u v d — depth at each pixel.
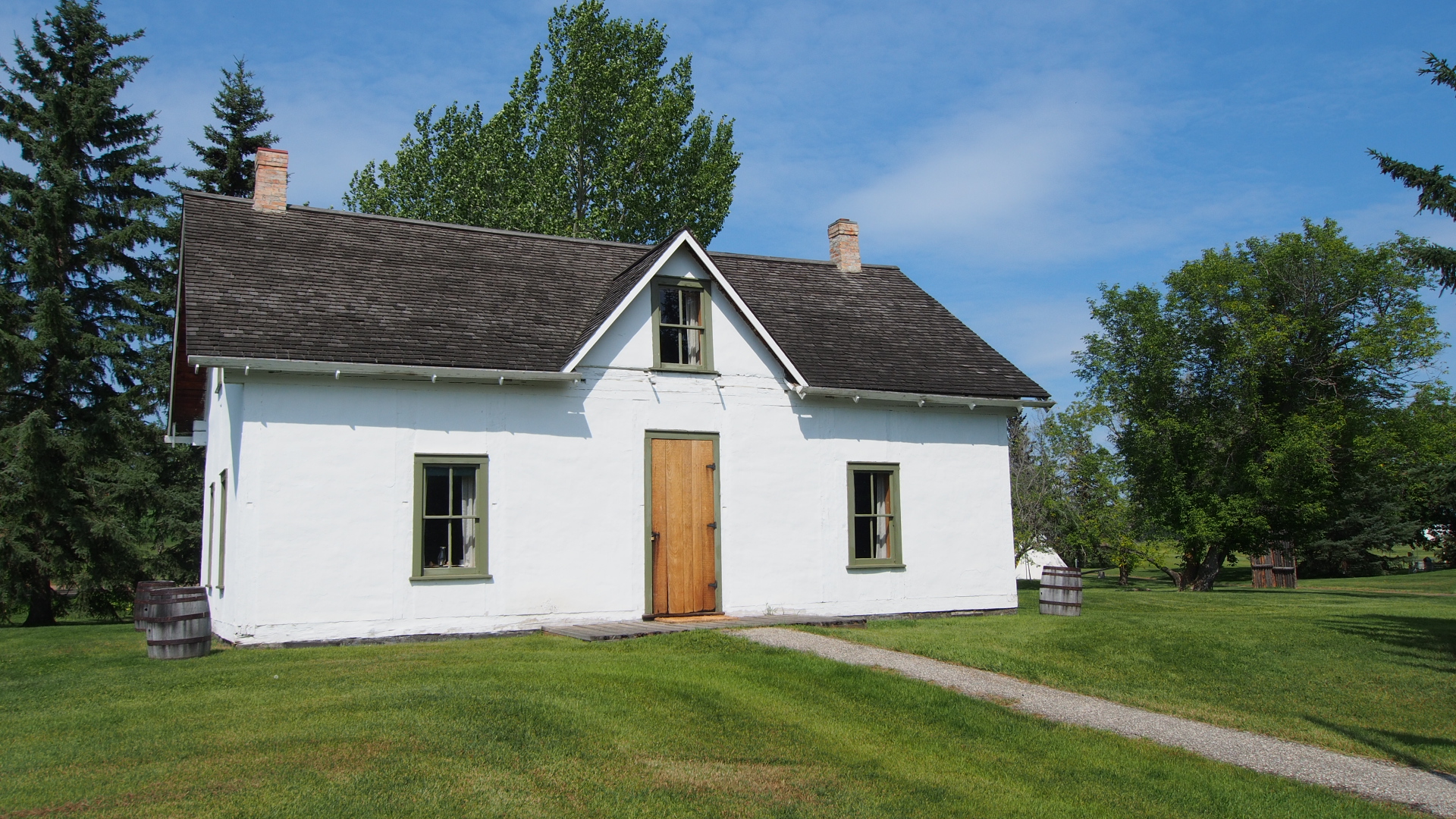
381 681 9.92
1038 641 13.69
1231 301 33.19
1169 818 6.95
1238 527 33.66
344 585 13.63
